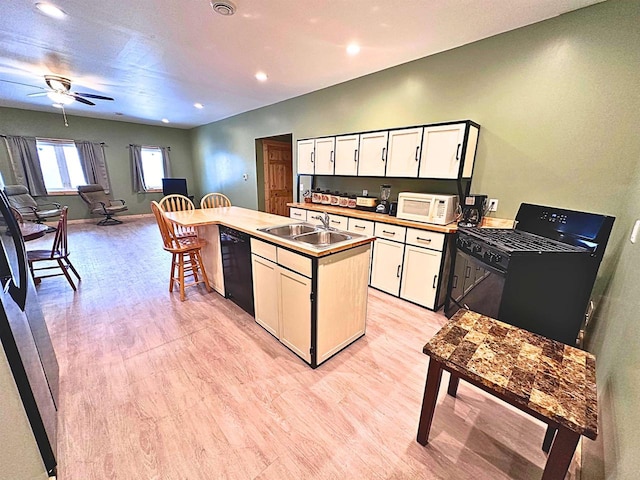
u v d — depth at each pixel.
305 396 1.62
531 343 1.23
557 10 1.97
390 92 3.20
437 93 2.79
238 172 6.37
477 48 2.47
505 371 1.06
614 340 1.36
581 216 1.87
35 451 1.06
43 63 3.18
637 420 0.85
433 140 2.55
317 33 2.38
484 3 1.92
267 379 1.74
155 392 1.63
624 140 1.87
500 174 2.49
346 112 3.74
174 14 2.12
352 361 1.92
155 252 4.39
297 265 1.78
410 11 2.04
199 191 8.32
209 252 2.94
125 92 4.31
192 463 1.24
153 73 3.46
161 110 5.65
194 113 5.92
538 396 0.94
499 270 1.79
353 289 1.98
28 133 5.82
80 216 6.73
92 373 1.77
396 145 2.84
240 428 1.41
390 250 2.88
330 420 1.46
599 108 1.94
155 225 6.46
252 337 2.18
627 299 1.31
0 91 4.42
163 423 1.43
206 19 2.19
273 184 6.16
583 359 1.13
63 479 1.16
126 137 7.08
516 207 2.43
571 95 2.05
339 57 2.88
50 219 6.17
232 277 2.63
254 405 1.55
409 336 2.22
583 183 2.06
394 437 1.37
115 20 2.22
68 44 2.67
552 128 2.16
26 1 1.97
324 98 4.01
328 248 1.69
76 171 6.57
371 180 3.64
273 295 2.07
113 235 5.46
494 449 1.32
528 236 2.08
